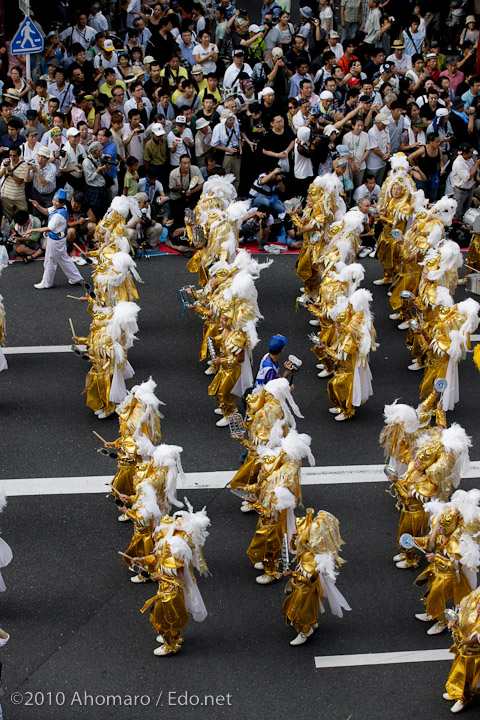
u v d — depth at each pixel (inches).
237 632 547.5
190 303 793.6
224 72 1274.6
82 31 1227.2
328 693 505.0
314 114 1079.0
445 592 538.6
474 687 491.2
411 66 1300.4
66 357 840.9
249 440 636.7
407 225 925.8
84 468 693.3
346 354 733.3
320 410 773.3
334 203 890.7
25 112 1102.4
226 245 855.1
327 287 794.8
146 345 861.8
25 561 598.5
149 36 1278.3
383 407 776.9
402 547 577.0
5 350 848.9
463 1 1418.6
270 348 674.8
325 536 518.3
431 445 587.8
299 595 523.8
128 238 917.2
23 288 952.9
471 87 1243.2
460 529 533.6
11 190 1007.0
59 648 533.0
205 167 1109.1
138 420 618.8
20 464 695.7
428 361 765.3
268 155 1058.7
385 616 560.7
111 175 1035.9
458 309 745.0
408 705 498.3
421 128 1136.2
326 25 1344.7
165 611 513.7
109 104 1090.1
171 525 524.7
